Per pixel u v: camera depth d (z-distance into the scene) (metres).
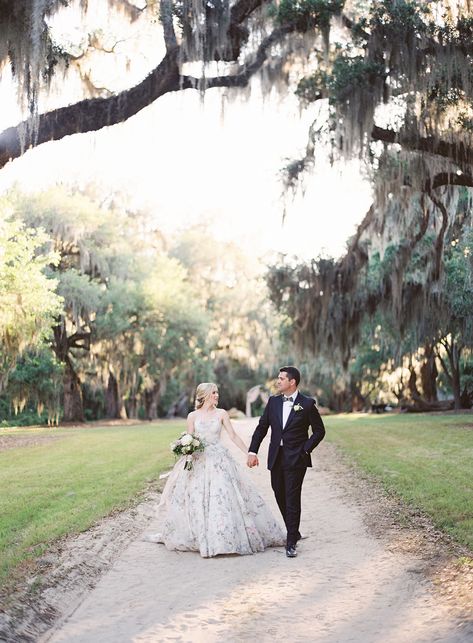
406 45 14.01
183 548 7.01
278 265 28.80
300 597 5.37
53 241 37.12
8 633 4.55
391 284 28.52
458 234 27.86
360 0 14.14
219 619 4.94
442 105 14.73
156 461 14.88
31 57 9.91
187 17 11.30
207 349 49.84
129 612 5.17
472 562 5.91
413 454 14.28
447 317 29.36
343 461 13.99
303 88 15.35
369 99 14.71
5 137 10.12
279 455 7.00
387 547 6.73
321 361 43.72
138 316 42.00
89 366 44.41
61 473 13.08
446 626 4.58
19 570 6.08
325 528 7.86
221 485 7.03
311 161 19.62
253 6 11.90
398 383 43.03
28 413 47.94
